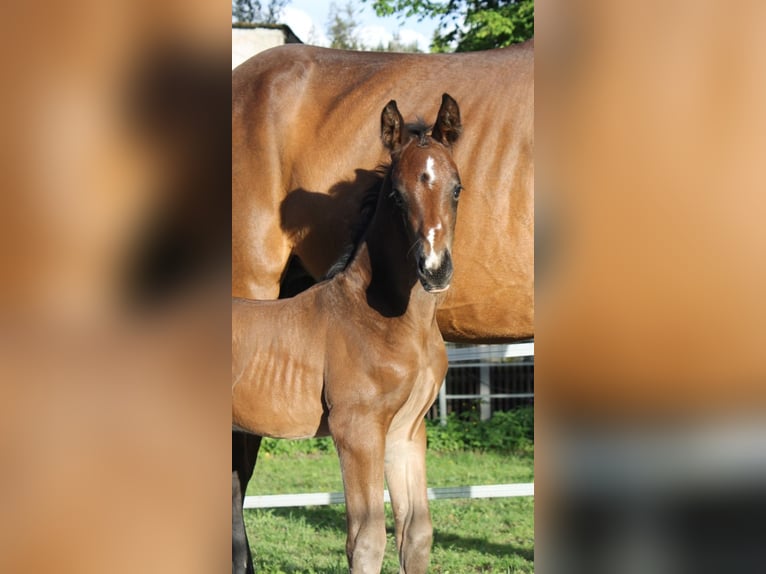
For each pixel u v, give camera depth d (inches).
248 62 200.7
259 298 192.7
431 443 411.2
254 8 810.2
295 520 273.7
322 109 191.9
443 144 154.3
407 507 155.9
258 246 191.6
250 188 191.9
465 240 182.7
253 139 191.9
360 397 151.6
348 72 193.9
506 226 182.2
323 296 160.7
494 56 189.9
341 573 204.8
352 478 149.9
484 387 470.9
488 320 187.9
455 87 187.3
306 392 158.1
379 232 156.2
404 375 151.7
